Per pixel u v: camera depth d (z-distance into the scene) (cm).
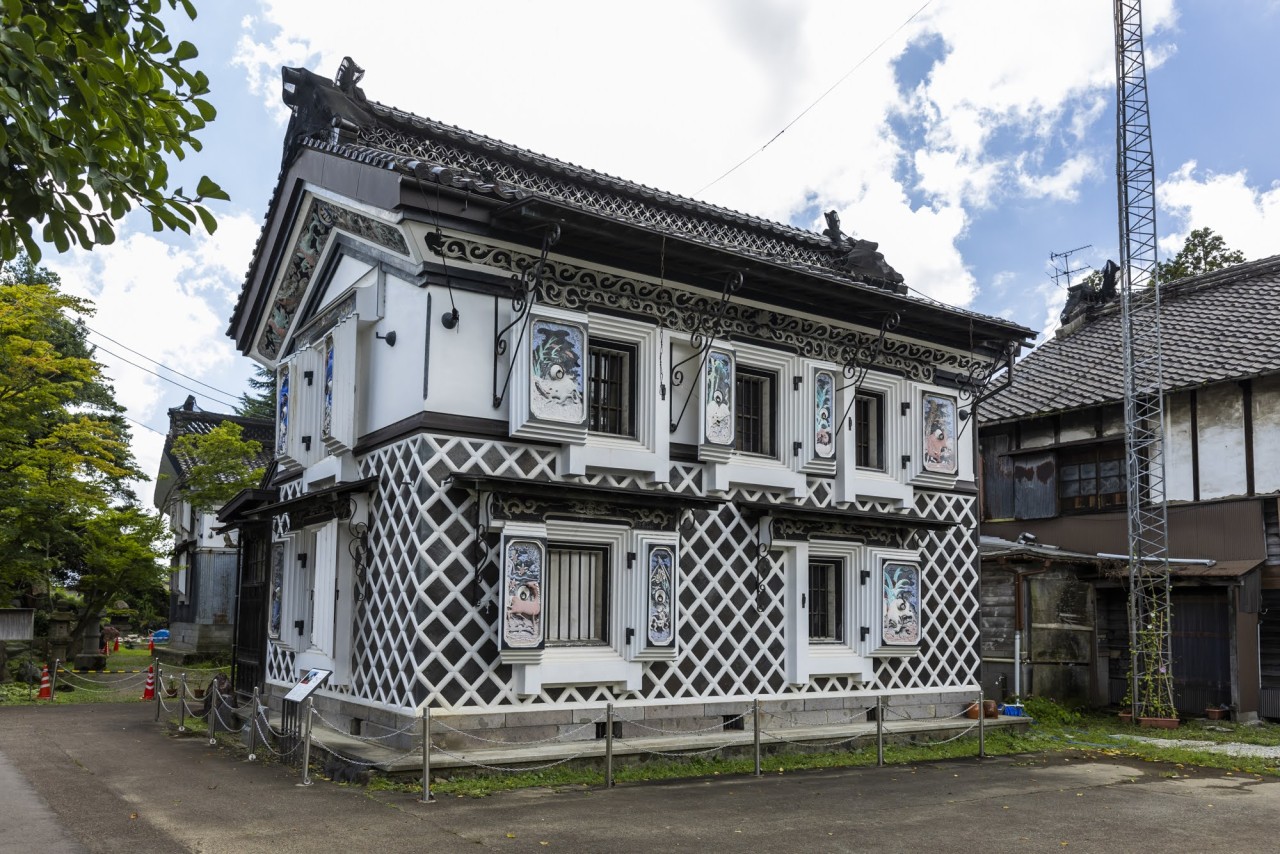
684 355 1270
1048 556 1798
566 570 1159
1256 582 1727
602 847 764
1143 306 2116
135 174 473
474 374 1106
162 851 729
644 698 1183
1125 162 1861
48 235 458
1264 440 1775
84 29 477
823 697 1342
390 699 1082
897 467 1450
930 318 1402
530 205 1028
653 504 1188
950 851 786
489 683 1074
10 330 1967
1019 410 2112
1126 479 1923
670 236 1100
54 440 2092
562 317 1138
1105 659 1919
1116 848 809
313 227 1352
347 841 762
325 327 1354
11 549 2058
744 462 1293
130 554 2434
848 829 852
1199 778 1166
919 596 1434
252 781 1009
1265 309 2052
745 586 1286
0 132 397
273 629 1404
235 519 1603
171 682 2075
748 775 1105
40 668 2177
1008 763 1255
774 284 1259
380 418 1192
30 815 842
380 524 1148
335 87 1320
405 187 1041
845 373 1399
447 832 796
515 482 1070
